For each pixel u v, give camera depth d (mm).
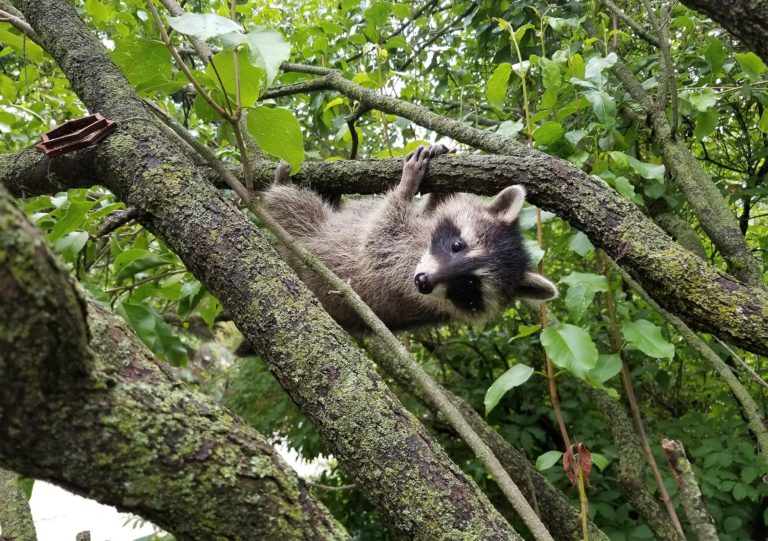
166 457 206
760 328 350
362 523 853
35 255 158
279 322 317
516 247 625
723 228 545
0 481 396
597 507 703
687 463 431
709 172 824
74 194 525
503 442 648
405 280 635
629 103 636
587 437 755
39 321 164
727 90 594
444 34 836
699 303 367
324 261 642
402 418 293
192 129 825
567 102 624
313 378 302
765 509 748
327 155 951
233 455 220
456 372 938
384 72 757
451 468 283
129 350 229
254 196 417
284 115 383
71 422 191
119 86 410
